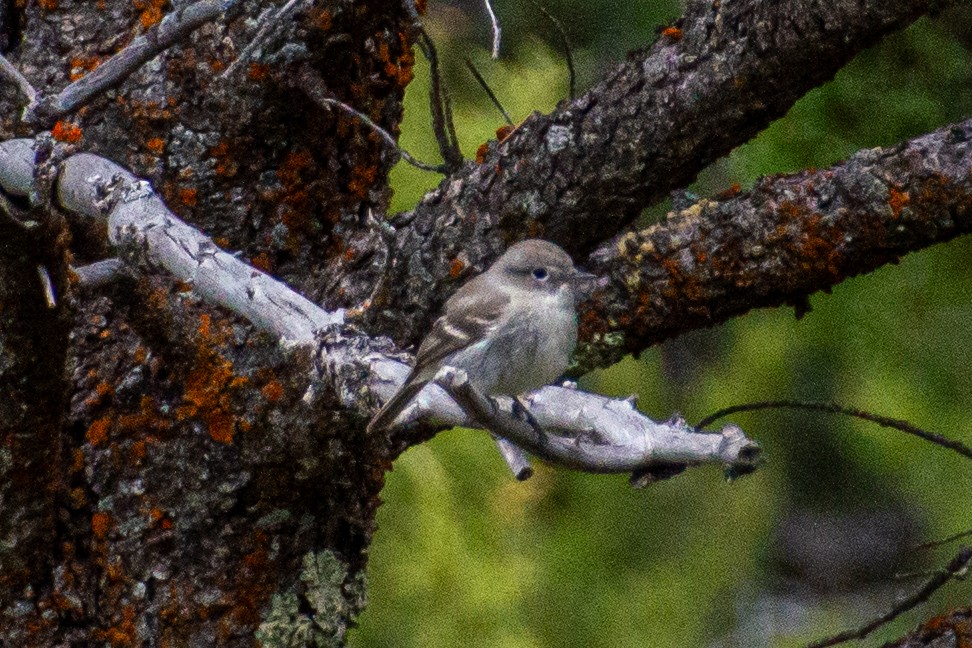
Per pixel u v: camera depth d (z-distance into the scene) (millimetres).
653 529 14273
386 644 11992
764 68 8898
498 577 12203
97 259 9875
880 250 9055
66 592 9602
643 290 9469
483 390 9414
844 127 11125
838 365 14758
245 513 9641
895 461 15422
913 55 10977
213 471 9539
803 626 21922
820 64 8891
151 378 9602
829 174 9102
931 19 10273
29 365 9000
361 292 9602
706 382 15133
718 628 15469
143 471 9602
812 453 20594
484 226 9500
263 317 8328
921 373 12969
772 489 18234
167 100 9562
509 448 7738
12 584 9531
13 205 8703
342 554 9930
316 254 9922
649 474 7031
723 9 8984
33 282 8773
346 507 9867
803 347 14641
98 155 9070
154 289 9406
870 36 8773
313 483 9648
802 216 9078
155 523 9594
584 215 9469
